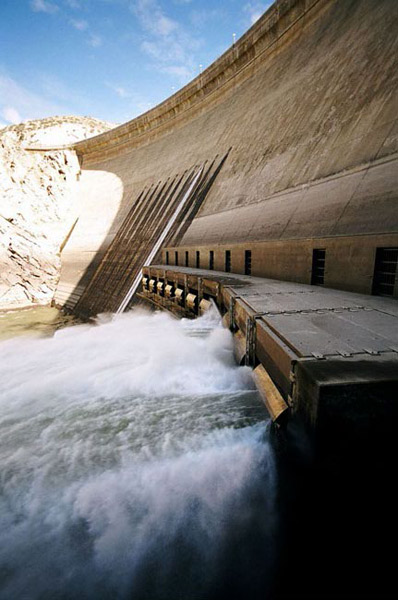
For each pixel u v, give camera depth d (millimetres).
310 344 5027
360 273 9617
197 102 35969
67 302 41125
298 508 4316
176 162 35562
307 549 3998
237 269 17078
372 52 13883
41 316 37875
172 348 11242
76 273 43406
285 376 4914
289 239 12844
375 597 3529
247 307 7969
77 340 15117
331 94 15852
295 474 4484
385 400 3705
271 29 24938
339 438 3750
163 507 4992
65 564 4402
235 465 5508
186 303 16875
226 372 8773
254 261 15430
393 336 5387
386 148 10422
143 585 4121
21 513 5156
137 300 27047
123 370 10039
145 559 4363
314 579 3844
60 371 10695
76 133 82750
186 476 5398
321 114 15992
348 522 3838
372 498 3801
